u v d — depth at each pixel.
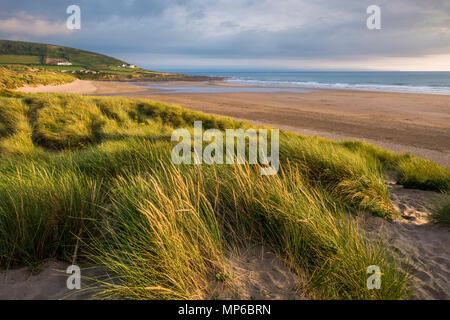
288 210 2.75
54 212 2.50
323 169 4.71
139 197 2.73
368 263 2.17
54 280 2.14
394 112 24.16
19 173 3.31
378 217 3.87
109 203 3.19
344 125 18.70
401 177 6.46
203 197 2.73
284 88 58.56
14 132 8.29
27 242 2.36
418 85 69.19
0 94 16.50
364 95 39.75
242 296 2.04
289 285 2.17
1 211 2.45
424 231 3.55
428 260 2.79
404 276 2.20
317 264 2.36
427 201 4.97
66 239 2.46
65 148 7.79
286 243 2.53
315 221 2.62
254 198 2.89
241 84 78.44
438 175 6.07
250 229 2.86
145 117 13.09
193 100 33.06
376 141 14.34
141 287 1.96
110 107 12.16
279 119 20.97
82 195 2.79
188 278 2.11
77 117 9.91
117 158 4.71
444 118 21.06
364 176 4.50
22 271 2.22
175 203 2.57
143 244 2.30
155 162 4.41
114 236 2.38
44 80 51.06
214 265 2.27
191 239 2.40
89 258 2.28
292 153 5.23
